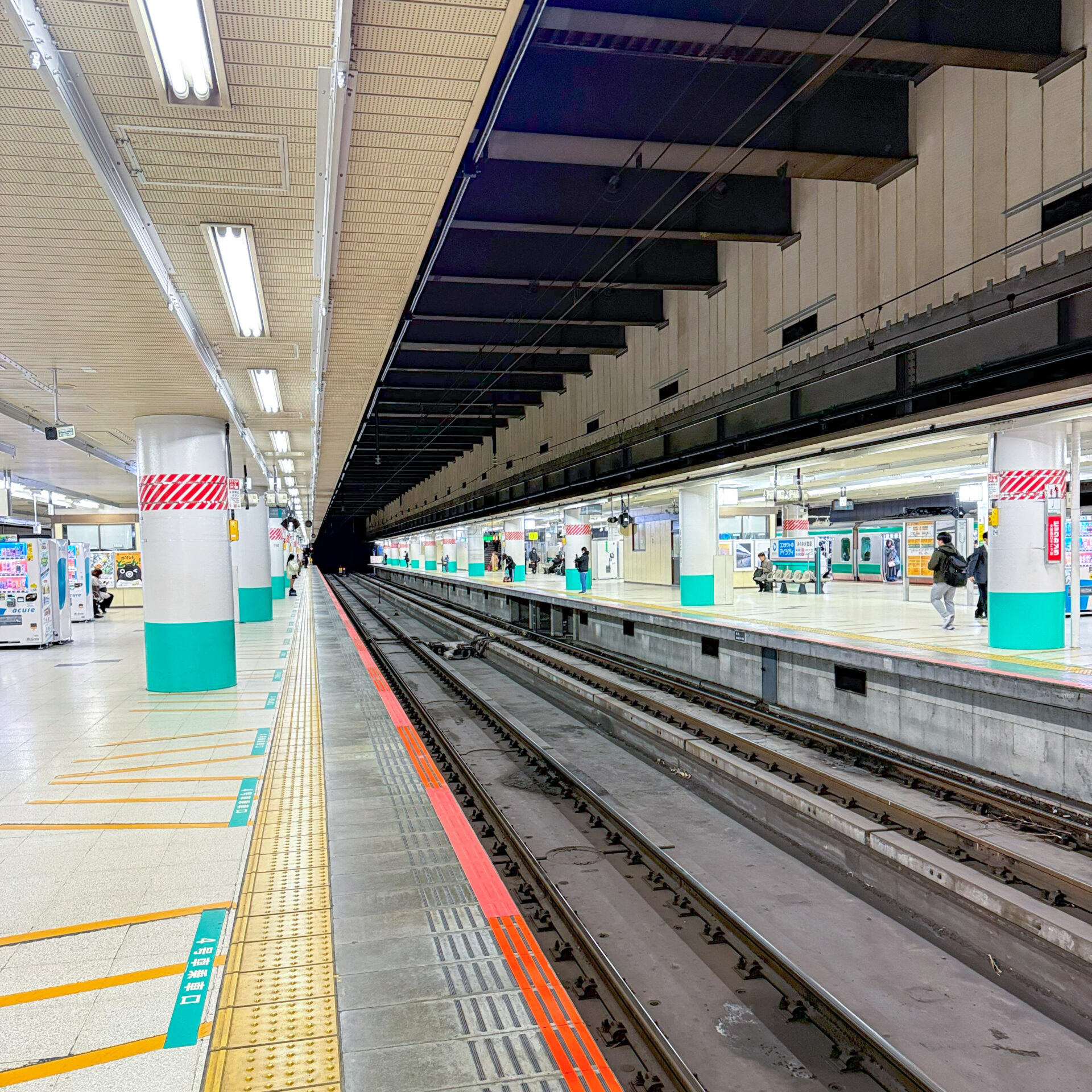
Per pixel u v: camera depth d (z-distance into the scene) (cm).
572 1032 313
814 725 1078
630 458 1442
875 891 634
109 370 830
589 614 2100
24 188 449
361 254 590
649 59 695
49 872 462
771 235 948
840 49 607
